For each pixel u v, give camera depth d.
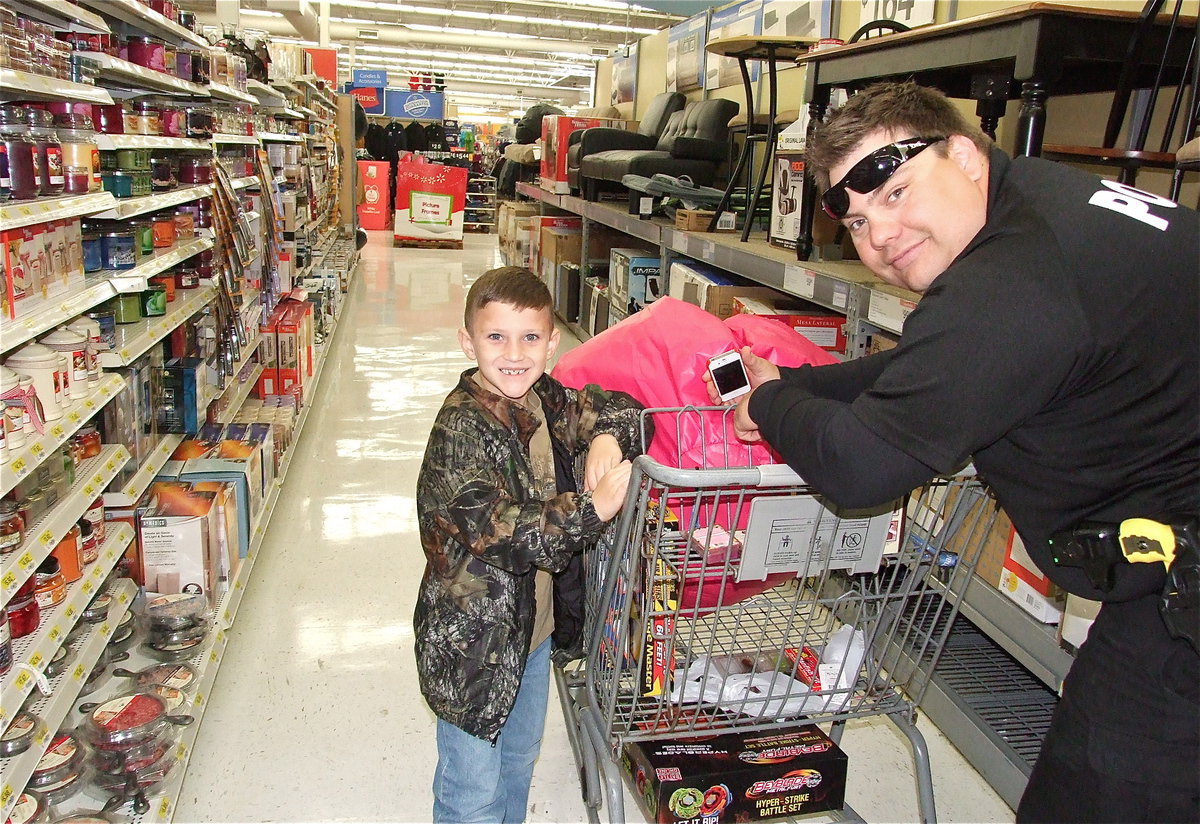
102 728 1.80
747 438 1.33
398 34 17.53
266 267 3.90
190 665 2.14
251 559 2.82
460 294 8.96
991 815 1.95
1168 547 0.99
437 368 5.88
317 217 6.84
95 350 1.90
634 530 1.29
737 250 3.40
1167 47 2.08
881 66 2.61
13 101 1.77
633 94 8.62
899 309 2.17
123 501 2.14
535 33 18.47
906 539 1.37
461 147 18.58
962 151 1.11
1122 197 1.04
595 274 6.80
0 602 1.34
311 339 5.06
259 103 4.21
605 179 6.07
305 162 5.94
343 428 4.54
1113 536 1.02
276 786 1.95
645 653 1.39
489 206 16.80
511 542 1.24
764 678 1.48
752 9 5.70
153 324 2.31
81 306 1.74
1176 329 0.98
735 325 1.68
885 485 1.02
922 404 0.98
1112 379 0.99
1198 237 1.01
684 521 1.42
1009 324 0.95
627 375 1.57
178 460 2.80
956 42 2.24
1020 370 0.95
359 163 15.47
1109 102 2.79
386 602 2.78
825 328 3.15
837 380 1.43
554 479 1.49
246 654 2.46
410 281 9.68
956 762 2.14
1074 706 1.15
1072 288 0.96
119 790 1.75
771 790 1.51
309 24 9.80
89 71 1.89
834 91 3.18
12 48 1.47
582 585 1.50
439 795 1.48
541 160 9.01
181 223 2.79
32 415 1.53
